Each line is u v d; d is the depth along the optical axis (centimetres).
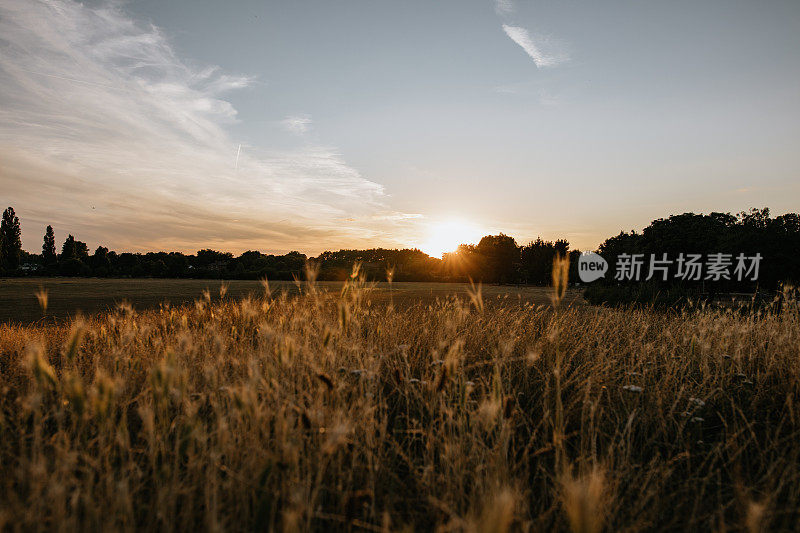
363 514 194
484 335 459
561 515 184
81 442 233
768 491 201
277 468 189
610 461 214
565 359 399
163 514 165
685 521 194
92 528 169
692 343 407
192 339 393
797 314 510
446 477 198
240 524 177
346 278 370
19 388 316
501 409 215
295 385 275
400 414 286
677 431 278
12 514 159
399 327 476
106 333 430
